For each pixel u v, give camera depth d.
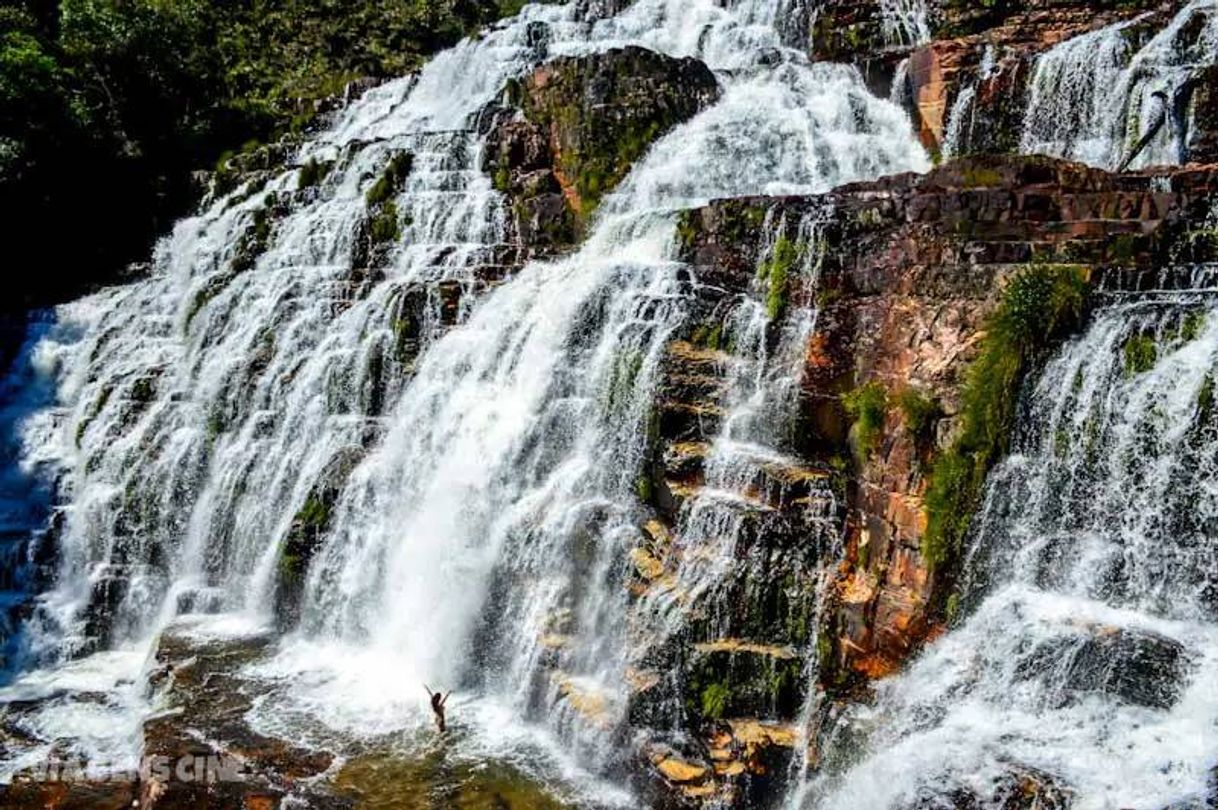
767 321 12.77
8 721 13.02
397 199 20.06
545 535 12.49
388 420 16.25
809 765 9.65
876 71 21.69
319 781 10.59
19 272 25.84
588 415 13.27
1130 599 8.61
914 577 10.00
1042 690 8.20
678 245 14.84
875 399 11.09
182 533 17.28
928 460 10.25
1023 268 10.09
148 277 25.12
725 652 10.41
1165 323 9.02
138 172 28.94
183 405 18.45
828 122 20.17
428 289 16.89
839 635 10.42
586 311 14.15
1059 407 9.45
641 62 19.86
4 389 21.30
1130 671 7.74
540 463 13.49
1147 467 8.73
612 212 18.59
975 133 19.27
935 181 12.66
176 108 31.80
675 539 11.52
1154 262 10.26
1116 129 17.41
